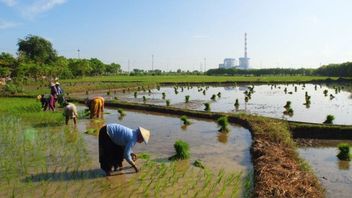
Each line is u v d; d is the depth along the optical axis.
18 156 12.47
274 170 10.55
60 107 26.77
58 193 9.03
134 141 10.55
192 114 23.48
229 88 57.81
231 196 8.98
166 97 39.91
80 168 11.16
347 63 94.44
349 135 16.72
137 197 8.82
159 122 21.14
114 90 49.72
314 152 14.43
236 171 11.09
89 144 14.51
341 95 42.84
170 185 9.67
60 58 91.00
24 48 92.81
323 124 17.72
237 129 18.62
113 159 10.52
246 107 29.77
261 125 17.77
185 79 82.44
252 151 13.26
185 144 12.64
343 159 13.25
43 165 11.42
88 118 21.84
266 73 131.62
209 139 16.08
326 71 111.06
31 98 32.88
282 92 48.06
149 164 11.59
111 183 9.80
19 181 9.88
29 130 17.28
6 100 29.67
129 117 23.25
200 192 9.19
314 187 9.64
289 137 15.48
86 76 103.88
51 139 15.22
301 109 28.62
